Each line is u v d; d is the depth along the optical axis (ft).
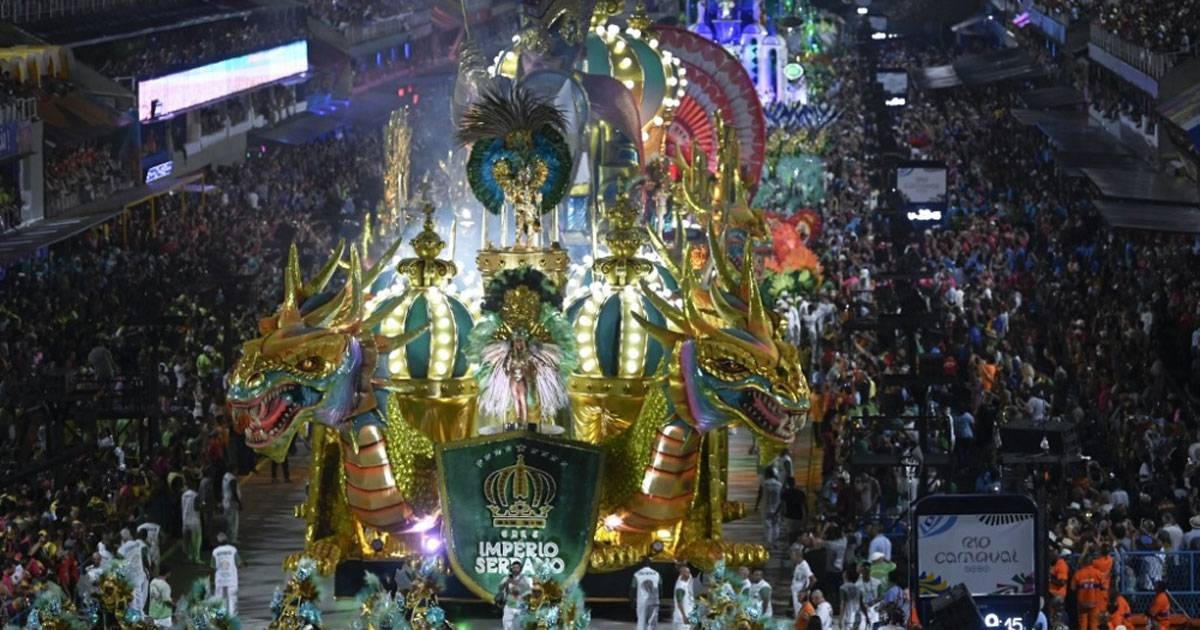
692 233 196.65
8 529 151.12
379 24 436.35
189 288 224.12
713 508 157.79
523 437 151.64
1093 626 147.23
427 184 178.50
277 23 380.78
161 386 200.44
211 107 340.59
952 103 431.43
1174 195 265.54
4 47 258.16
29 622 123.03
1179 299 222.07
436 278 159.22
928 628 116.37
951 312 235.61
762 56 417.69
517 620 131.64
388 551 158.71
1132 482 172.76
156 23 303.89
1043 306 245.45
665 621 154.61
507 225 171.01
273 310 245.86
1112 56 334.85
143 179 299.58
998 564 137.49
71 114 274.36
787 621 127.54
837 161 351.87
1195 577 154.71
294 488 197.26
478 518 152.66
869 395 199.52
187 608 127.24
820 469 201.98
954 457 177.78
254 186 330.75
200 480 179.83
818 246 276.62
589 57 185.57
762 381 149.59
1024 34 467.93
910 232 275.18
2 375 192.34
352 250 152.15
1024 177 336.08
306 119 384.68
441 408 157.89
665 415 154.71
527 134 161.17
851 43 539.29
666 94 187.73
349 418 150.71
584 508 152.66
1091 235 282.77
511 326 153.79
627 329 157.07
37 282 234.99
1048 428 165.27
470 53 180.14
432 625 132.46
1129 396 193.26
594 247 167.73
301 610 126.82
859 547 155.63
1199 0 322.34
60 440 179.93
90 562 152.35
